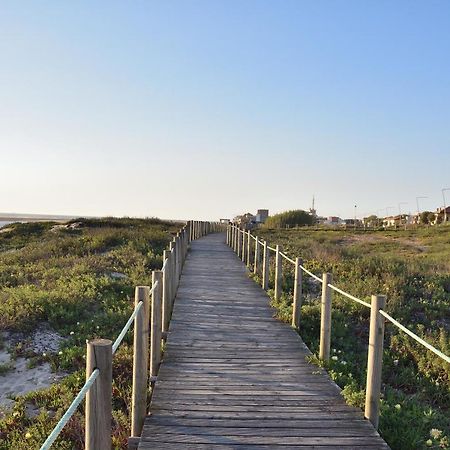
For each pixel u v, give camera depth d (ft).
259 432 16.42
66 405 20.95
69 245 68.18
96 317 34.17
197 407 18.30
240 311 34.35
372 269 47.96
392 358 28.58
